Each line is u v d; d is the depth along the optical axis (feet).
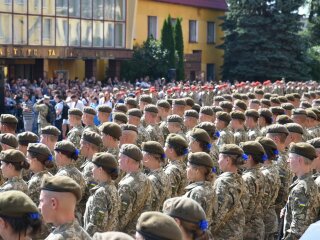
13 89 87.66
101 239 12.35
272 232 26.50
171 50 137.08
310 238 13.44
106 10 123.54
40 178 22.76
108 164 20.65
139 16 143.54
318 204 21.49
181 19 152.56
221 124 35.83
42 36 109.81
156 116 38.50
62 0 113.29
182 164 25.75
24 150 27.61
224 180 22.11
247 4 145.79
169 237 12.02
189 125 36.65
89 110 37.06
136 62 132.16
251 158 24.59
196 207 14.30
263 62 146.41
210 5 163.53
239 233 22.43
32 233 13.87
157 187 23.06
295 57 149.48
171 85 109.29
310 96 68.90
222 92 82.64
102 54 120.67
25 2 106.22
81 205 24.22
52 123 63.41
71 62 122.31
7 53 101.24
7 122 33.09
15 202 13.61
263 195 25.39
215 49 167.84
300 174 21.85
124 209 21.30
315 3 162.91
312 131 39.09
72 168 24.00
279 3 144.05
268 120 39.29
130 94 68.80
